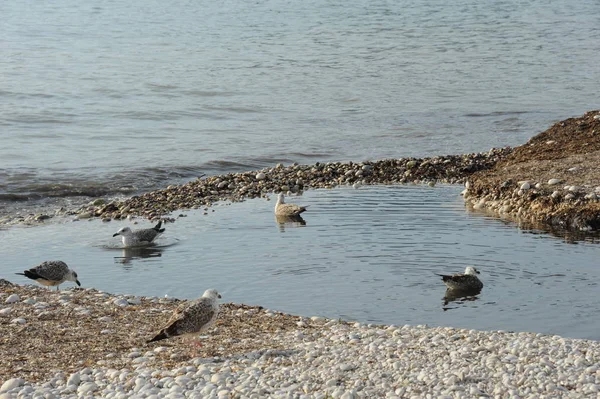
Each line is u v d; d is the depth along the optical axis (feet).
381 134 135.54
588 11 351.87
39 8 360.48
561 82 185.78
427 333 48.78
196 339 44.11
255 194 97.19
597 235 75.92
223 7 373.40
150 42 255.91
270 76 194.29
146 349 45.60
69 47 241.55
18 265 69.87
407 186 100.32
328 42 253.85
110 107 157.17
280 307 56.85
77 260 70.69
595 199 82.69
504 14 342.23
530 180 90.74
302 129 139.64
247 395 37.06
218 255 70.54
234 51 234.99
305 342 46.93
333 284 61.67
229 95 171.22
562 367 40.60
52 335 47.60
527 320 53.72
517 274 63.82
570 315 54.44
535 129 138.41
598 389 37.42
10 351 44.83
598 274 63.36
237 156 120.06
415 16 333.62
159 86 179.52
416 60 219.82
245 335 48.62
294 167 110.01
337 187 100.73
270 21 316.40
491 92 174.19
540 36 271.08
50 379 40.68
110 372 40.98
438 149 124.67
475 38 265.54
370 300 58.13
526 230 77.66
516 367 40.63
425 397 36.78
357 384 38.52
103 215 88.22
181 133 136.15
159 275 65.36
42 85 177.99
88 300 55.57
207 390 37.78
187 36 272.10
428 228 78.43
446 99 166.61
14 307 53.01
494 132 136.56
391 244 72.64
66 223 85.66
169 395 37.11
